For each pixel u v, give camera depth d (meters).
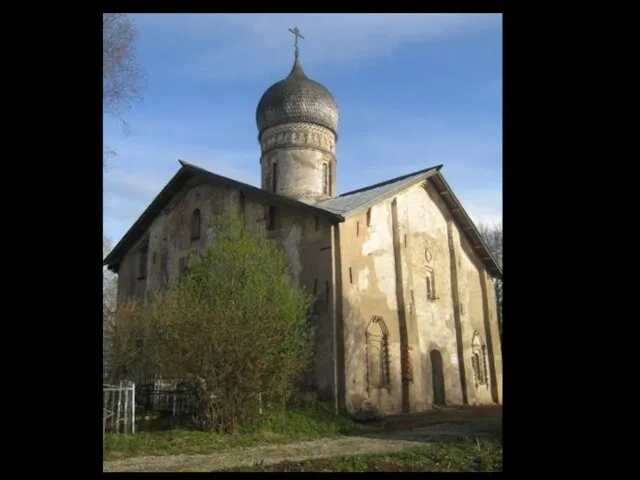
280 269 17.11
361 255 20.92
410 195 24.91
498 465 9.41
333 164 30.12
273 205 22.50
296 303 15.98
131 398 13.25
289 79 30.08
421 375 22.83
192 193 27.47
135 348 19.16
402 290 22.34
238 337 13.55
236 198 24.34
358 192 26.61
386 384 20.80
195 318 13.57
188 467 9.75
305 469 9.22
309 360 18.55
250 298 14.45
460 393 25.45
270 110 29.70
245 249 16.28
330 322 19.16
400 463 9.76
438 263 26.19
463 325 26.72
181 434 12.86
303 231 21.06
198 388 13.93
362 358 19.67
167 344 14.14
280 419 14.88
